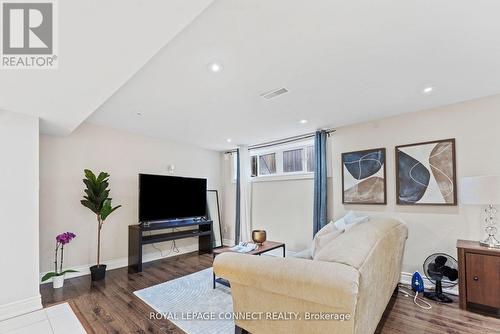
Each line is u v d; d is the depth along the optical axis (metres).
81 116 2.52
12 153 2.36
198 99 2.64
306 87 2.36
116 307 2.46
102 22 1.16
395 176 3.22
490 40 1.63
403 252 2.90
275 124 3.63
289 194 4.41
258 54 1.78
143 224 3.91
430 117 2.99
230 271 1.62
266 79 2.18
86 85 1.83
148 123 3.57
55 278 2.95
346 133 3.70
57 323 2.17
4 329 2.08
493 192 2.23
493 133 2.61
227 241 5.46
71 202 3.45
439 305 2.45
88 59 1.49
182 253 4.73
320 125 3.69
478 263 2.31
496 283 2.22
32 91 1.90
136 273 3.52
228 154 5.57
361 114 3.20
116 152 3.93
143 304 2.52
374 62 1.91
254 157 5.16
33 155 2.48
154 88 2.34
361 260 1.37
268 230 4.69
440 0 1.28
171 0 1.03
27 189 2.43
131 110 2.99
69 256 3.39
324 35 1.57
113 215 3.84
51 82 1.76
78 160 3.54
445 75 2.14
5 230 2.29
